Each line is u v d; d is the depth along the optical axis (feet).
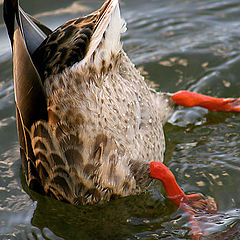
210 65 39.55
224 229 24.00
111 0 22.33
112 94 23.94
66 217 25.58
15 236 24.39
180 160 30.14
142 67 39.70
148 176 26.05
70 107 22.08
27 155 24.86
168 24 45.42
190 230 24.22
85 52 21.79
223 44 42.04
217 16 46.24
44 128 22.88
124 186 25.04
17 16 21.98
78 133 22.57
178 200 26.08
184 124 33.86
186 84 37.60
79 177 23.58
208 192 27.12
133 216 25.40
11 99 36.42
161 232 24.31
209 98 34.19
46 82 22.15
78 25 22.67
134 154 24.90
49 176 24.38
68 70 21.68
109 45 22.43
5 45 42.47
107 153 23.44
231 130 32.89
